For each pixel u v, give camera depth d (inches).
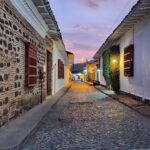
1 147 207.9
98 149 217.8
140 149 216.5
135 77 618.5
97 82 1523.1
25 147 226.7
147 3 443.8
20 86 364.8
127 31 695.7
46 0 401.4
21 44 371.6
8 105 304.5
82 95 810.8
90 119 361.4
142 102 546.6
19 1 341.4
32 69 433.7
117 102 585.3
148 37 504.7
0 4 275.0
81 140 247.9
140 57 568.4
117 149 217.0
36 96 492.1
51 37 703.7
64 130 292.7
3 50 284.2
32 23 443.5
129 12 511.8
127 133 275.0
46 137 261.4
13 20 326.6
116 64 825.5
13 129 275.7
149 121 343.9
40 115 373.7
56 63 904.3
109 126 312.3
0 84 273.4
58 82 995.9
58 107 501.0
